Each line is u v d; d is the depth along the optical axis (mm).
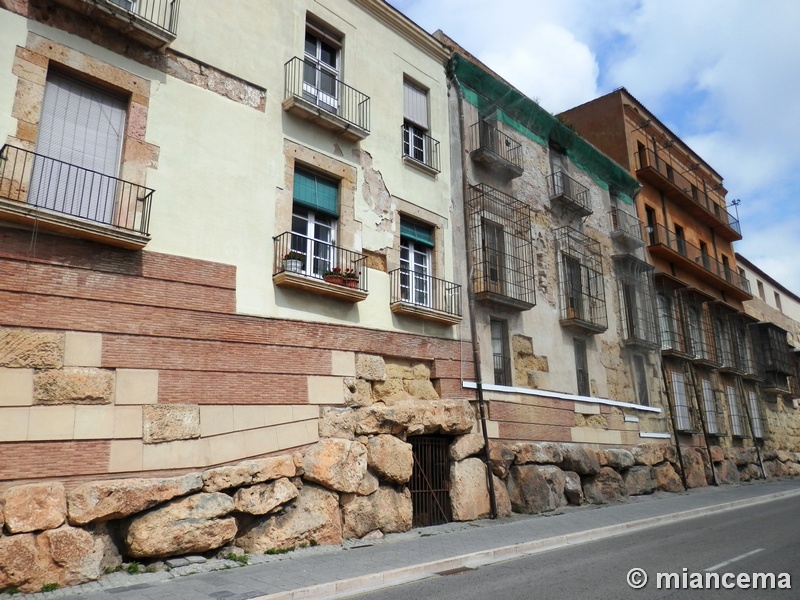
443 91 17297
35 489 8047
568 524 13250
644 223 26172
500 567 9430
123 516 8719
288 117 12758
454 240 16156
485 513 14203
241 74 12141
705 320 29297
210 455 9953
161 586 7863
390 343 13570
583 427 18469
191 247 10609
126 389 9250
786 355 37031
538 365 17641
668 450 22375
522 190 19109
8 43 9125
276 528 10266
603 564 9273
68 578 7938
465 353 15406
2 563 7492
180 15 11414
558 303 19297
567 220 20906
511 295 17297
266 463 10438
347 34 14625
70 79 9875
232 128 11734
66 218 8938
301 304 12047
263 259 11625
